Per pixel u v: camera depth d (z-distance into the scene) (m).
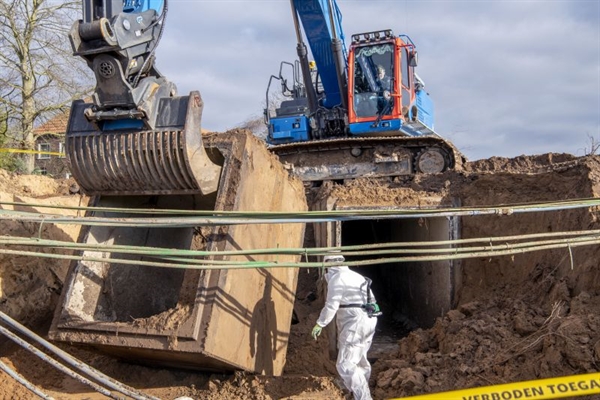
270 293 7.07
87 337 6.06
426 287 10.63
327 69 13.26
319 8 12.64
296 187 8.16
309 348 8.42
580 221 7.83
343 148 12.91
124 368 7.02
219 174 6.45
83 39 5.55
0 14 20.33
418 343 7.73
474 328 7.05
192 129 5.92
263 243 6.89
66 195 9.67
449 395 4.39
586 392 4.32
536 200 9.12
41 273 8.15
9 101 20.94
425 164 12.58
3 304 7.51
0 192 8.45
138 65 5.83
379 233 14.07
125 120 5.93
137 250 5.03
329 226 9.80
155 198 7.36
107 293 6.73
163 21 5.99
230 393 6.39
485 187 9.70
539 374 5.77
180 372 6.89
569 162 10.34
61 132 22.05
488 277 9.23
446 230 9.59
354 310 6.36
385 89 12.43
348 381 6.13
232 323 6.16
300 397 6.17
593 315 6.05
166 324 5.87
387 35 12.58
